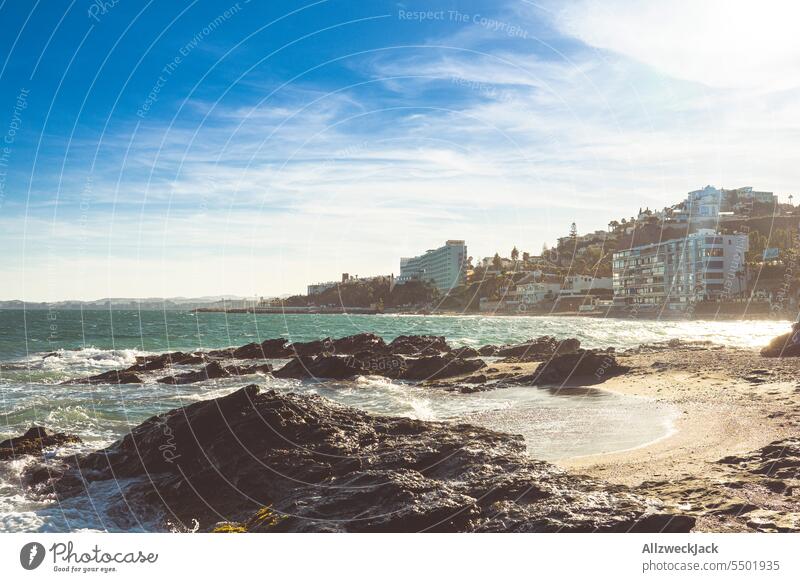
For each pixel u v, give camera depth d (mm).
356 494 8625
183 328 80125
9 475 11805
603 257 138625
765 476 9086
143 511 10188
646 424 14430
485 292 131125
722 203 149500
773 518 7484
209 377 27688
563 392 21125
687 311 98875
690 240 102000
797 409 14820
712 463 10172
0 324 87000
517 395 21094
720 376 21906
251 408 12023
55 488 11180
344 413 13375
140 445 11953
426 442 11312
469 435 12516
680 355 31234
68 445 14133
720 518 7562
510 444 11859
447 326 80438
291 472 10430
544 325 80562
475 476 9398
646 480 9406
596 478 9469
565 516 7586
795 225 134000
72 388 25453
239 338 61469
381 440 11977
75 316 127875
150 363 32250
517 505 8227
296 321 104375
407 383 26031
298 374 27906
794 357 27172
